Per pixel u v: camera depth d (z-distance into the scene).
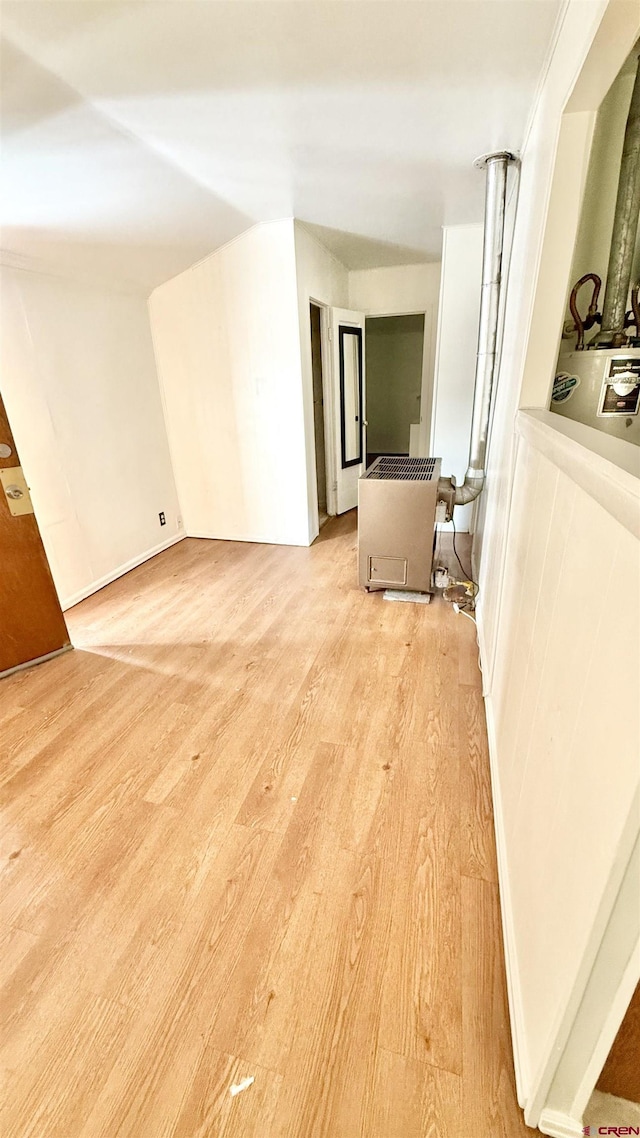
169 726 1.98
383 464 3.12
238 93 1.71
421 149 2.20
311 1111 0.93
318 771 1.72
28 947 1.22
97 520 3.30
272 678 2.26
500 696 1.69
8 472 2.21
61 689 2.24
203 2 1.28
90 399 3.18
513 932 1.11
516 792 1.26
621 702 0.61
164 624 2.81
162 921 1.27
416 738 1.86
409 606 2.89
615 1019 0.71
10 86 1.51
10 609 2.31
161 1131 0.91
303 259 3.33
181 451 4.06
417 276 4.30
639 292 1.75
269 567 3.58
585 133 1.39
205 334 3.61
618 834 0.58
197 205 2.63
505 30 1.43
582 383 1.69
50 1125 0.92
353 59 1.56
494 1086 0.95
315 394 4.66
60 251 2.67
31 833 1.53
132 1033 1.05
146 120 1.82
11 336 2.60
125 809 1.60
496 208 2.38
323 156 2.24
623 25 1.01
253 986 1.12
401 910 1.27
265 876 1.37
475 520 3.49
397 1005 1.08
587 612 0.79
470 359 3.68
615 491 0.66
